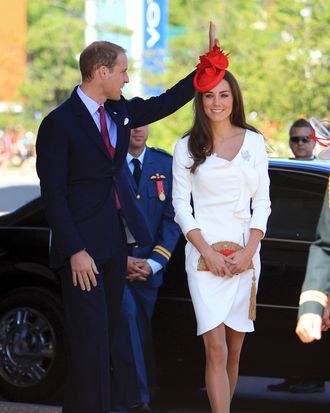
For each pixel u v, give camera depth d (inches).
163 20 2847.0
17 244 724.0
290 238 670.5
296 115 2252.7
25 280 719.1
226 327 568.4
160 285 673.6
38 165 550.3
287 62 2269.9
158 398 761.0
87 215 554.3
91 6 3115.2
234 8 2844.5
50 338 708.0
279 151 2154.3
